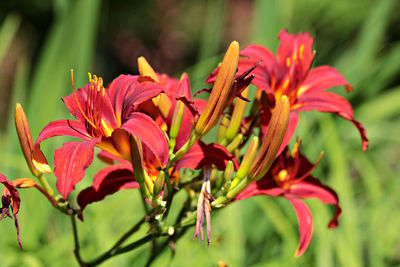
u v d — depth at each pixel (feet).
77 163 1.91
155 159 2.13
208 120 2.02
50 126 2.02
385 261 3.25
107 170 2.18
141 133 1.94
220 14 3.98
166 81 2.25
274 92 2.26
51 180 3.21
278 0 3.67
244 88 2.03
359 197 3.84
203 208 2.07
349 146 3.79
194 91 3.84
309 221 2.18
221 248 3.16
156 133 1.94
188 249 3.02
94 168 3.50
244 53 2.25
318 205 3.05
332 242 3.04
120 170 2.18
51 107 3.29
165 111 2.13
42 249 2.98
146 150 2.12
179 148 2.10
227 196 2.10
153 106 2.14
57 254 2.96
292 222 3.21
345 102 2.27
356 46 4.01
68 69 3.36
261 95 2.24
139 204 3.33
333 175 3.31
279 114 2.00
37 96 3.29
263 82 2.19
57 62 3.31
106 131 2.09
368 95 3.84
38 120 3.26
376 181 3.48
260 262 3.24
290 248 3.05
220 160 2.10
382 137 3.96
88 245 3.05
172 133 2.07
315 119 3.62
